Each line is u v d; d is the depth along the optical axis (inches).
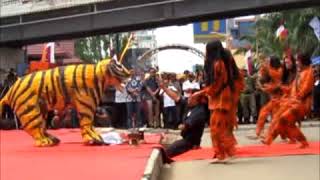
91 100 592.7
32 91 597.0
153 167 411.8
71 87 593.6
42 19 1250.0
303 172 438.3
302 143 582.9
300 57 578.2
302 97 574.6
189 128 537.3
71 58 2082.9
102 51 2502.5
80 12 1224.2
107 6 1202.0
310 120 1037.2
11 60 1311.5
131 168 406.0
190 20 1181.7
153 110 955.3
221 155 495.8
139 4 1179.3
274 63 643.5
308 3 1098.7
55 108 601.9
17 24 1259.8
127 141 588.1
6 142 650.8
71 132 761.6
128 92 928.3
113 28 1216.8
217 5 1126.4
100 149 542.6
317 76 1046.4
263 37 1945.1
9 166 441.1
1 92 864.9
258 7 1106.7
